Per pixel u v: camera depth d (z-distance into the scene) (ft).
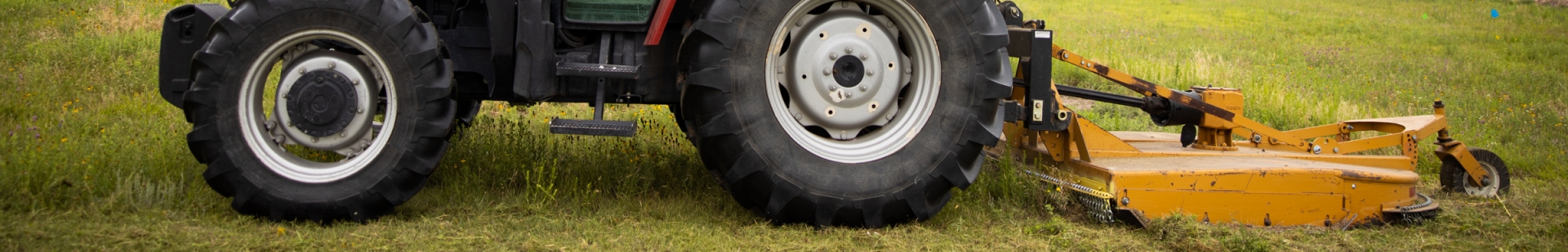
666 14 11.93
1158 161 14.99
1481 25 63.10
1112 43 45.98
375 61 12.41
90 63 25.62
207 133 12.08
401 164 12.34
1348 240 13.24
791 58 12.87
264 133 12.68
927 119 13.10
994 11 13.32
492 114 22.50
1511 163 20.66
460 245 11.45
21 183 12.55
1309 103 28.04
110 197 12.63
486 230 12.13
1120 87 31.76
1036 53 14.06
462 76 13.99
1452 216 14.94
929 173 13.04
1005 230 13.20
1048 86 14.11
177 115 19.93
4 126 17.75
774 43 12.54
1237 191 13.89
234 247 11.00
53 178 13.03
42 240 10.86
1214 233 12.73
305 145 12.84
